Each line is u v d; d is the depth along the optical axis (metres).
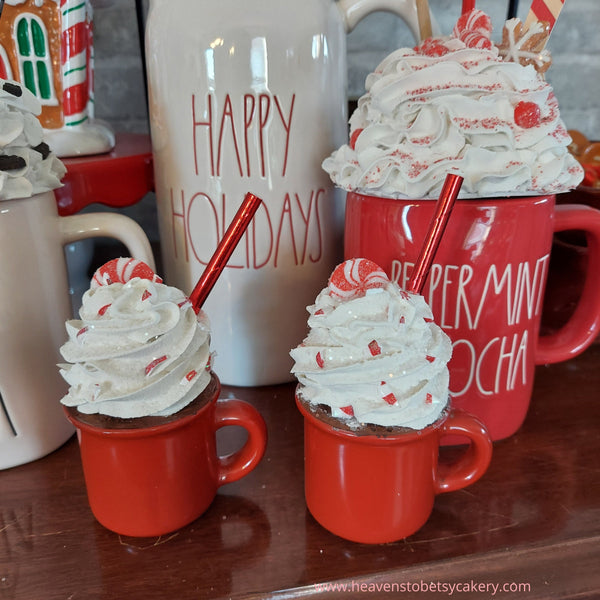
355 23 0.51
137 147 0.63
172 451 0.36
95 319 0.35
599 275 0.49
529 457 0.46
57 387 0.46
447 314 0.42
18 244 0.40
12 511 0.41
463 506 0.41
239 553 0.37
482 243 0.40
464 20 0.42
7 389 0.42
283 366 0.56
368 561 0.36
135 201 0.58
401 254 0.42
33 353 0.43
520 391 0.47
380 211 0.42
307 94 0.47
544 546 0.37
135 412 0.34
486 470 0.41
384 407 0.33
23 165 0.39
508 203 0.40
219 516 0.41
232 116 0.47
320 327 0.36
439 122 0.39
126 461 0.35
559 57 0.77
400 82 0.40
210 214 0.50
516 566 0.37
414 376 0.34
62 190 0.53
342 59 0.50
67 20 0.52
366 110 0.45
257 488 0.43
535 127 0.39
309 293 0.54
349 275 0.36
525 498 0.42
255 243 0.50
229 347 0.54
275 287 0.52
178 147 0.49
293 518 0.40
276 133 0.47
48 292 0.43
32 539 0.39
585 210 0.46
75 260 0.66
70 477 0.45
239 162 0.48
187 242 0.52
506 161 0.39
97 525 0.40
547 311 0.61
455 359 0.43
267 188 0.49
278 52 0.45
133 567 0.36
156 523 0.38
